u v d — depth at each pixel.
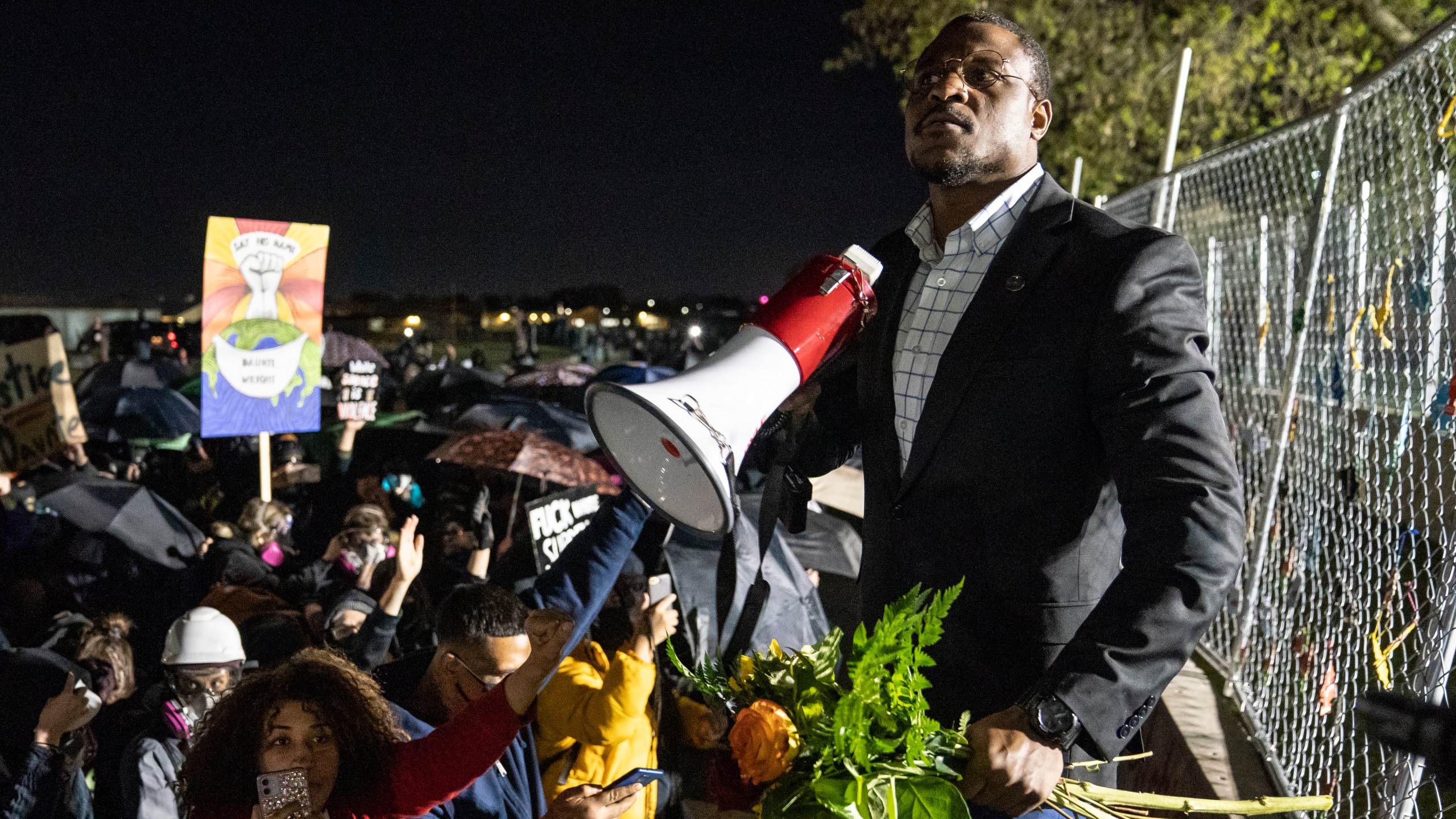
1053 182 1.75
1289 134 3.54
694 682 1.56
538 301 59.91
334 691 2.05
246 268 7.26
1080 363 1.58
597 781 3.43
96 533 6.98
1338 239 3.37
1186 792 3.21
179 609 6.37
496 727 2.09
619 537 2.78
